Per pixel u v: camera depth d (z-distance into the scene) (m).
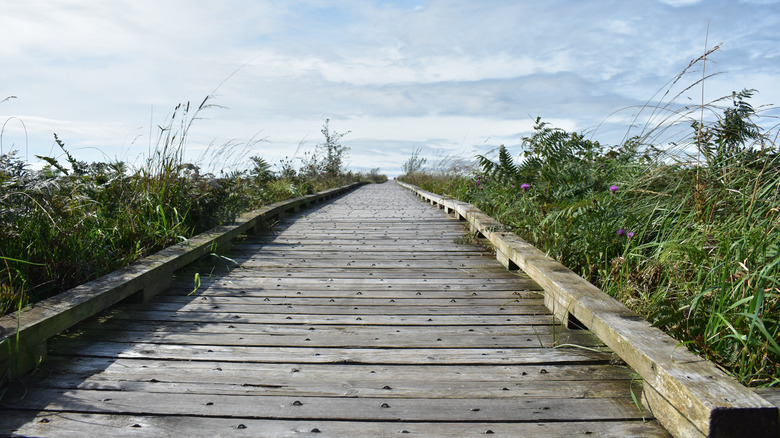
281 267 4.26
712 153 3.79
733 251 2.54
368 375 2.11
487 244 5.36
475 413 1.77
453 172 12.29
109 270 3.23
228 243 4.88
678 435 1.58
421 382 2.04
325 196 12.52
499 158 6.35
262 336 2.57
